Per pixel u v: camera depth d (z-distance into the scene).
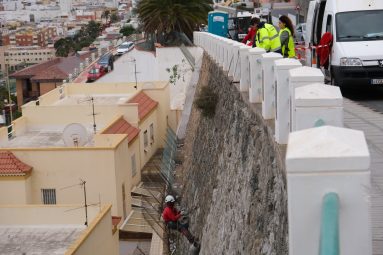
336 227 3.42
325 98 6.71
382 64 17.09
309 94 6.78
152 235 26.80
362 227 3.71
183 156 33.00
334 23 18.27
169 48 47.94
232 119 17.73
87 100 42.12
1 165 28.98
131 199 32.00
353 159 3.65
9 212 24.20
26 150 29.53
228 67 20.56
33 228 23.92
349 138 3.79
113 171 29.34
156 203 29.94
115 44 87.62
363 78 17.14
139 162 35.44
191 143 30.47
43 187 29.59
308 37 22.09
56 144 33.94
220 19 41.69
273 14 54.41
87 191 29.58
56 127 37.41
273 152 10.55
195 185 24.38
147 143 38.88
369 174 3.66
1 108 81.88
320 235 3.59
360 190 3.68
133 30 168.62
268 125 11.45
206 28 54.81
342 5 18.55
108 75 54.12
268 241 10.12
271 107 11.93
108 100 42.84
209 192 19.97
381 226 7.27
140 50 53.75
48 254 21.75
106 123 36.88
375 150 10.30
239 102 16.56
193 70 44.19
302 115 6.73
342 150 3.69
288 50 17.50
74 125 31.19
